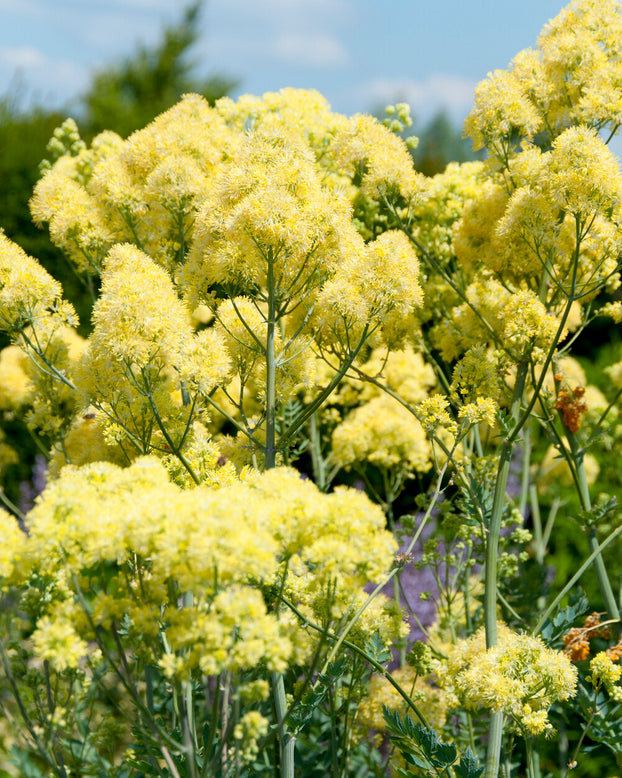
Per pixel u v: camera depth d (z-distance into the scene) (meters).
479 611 4.37
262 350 2.99
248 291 3.00
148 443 2.97
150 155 3.49
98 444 3.46
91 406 3.03
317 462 4.75
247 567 1.76
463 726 3.80
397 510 7.15
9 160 9.23
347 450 4.63
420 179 3.65
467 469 3.43
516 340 3.16
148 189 3.35
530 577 4.49
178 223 3.48
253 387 4.15
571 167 2.93
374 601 3.01
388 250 2.81
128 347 2.51
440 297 4.67
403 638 3.70
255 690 1.79
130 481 2.05
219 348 2.63
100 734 3.06
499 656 2.68
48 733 2.21
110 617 1.96
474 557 4.24
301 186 2.78
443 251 4.66
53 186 3.54
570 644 3.51
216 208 2.93
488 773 2.91
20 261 2.96
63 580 2.08
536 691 2.61
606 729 3.30
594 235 3.05
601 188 2.87
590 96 3.37
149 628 1.91
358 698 3.20
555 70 3.62
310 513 1.93
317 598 2.42
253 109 4.46
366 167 3.77
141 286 2.54
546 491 5.84
